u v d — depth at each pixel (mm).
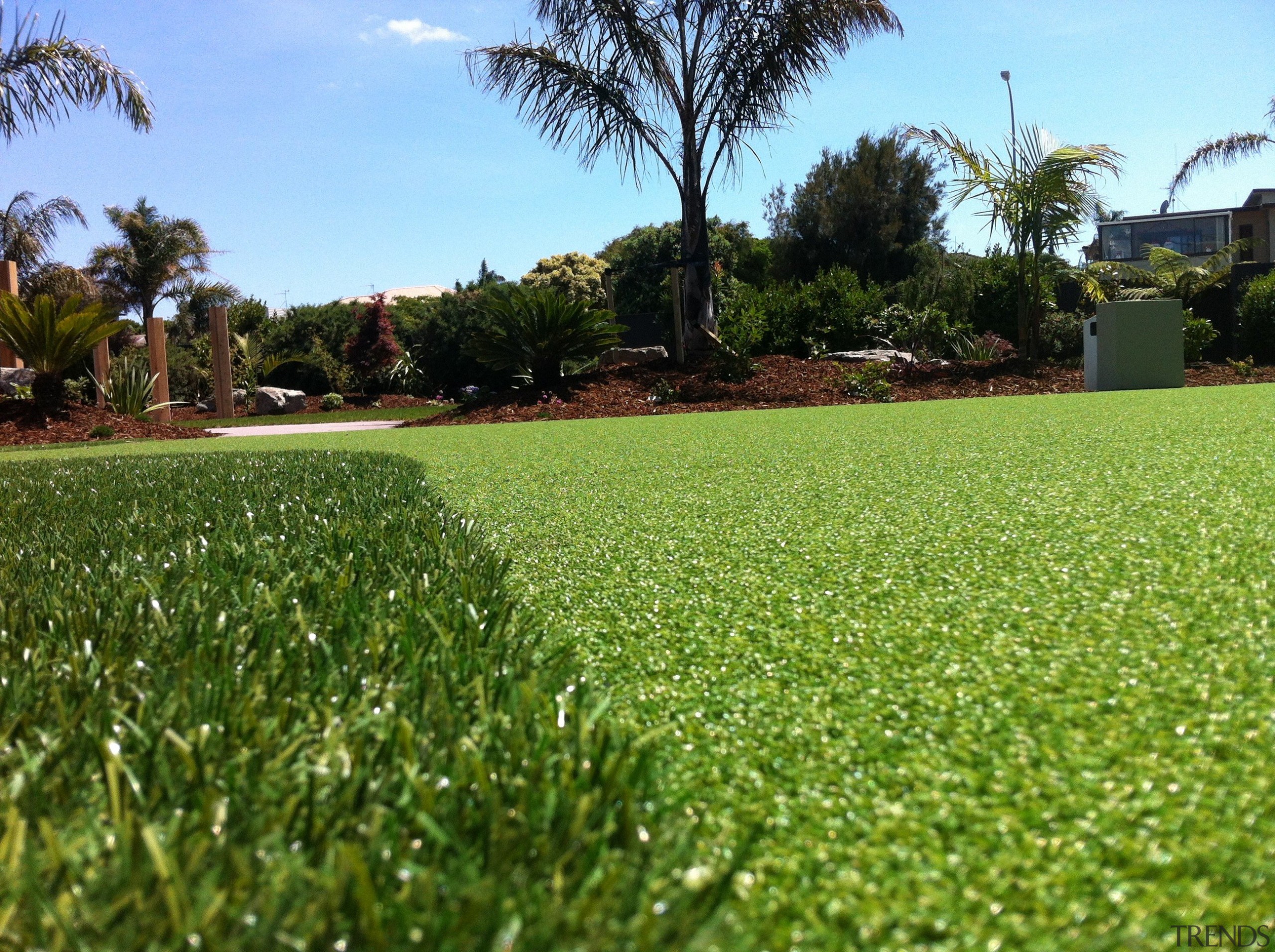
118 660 931
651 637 1100
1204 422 3498
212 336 13969
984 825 593
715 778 689
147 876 508
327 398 18062
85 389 12734
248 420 13805
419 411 14531
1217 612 1011
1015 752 701
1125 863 537
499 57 10352
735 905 501
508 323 10172
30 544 1927
